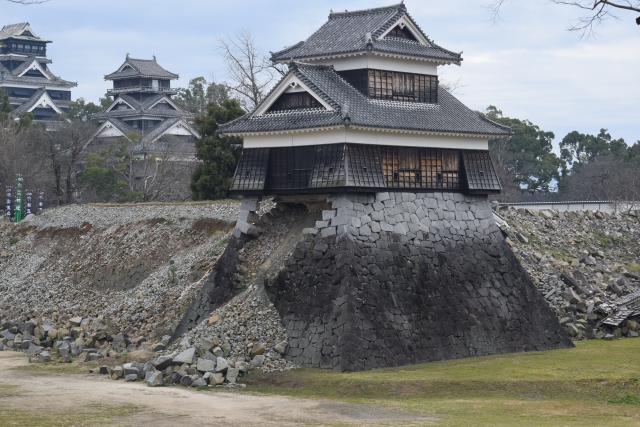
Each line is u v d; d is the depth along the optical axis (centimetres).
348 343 4306
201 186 7562
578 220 7325
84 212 7812
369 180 4659
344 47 5006
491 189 5244
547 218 7175
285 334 4566
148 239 6662
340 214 4609
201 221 6544
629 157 12400
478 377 4106
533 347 5022
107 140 11900
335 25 5378
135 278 6325
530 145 12694
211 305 5066
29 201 8688
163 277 6028
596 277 6303
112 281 6456
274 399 3950
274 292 4744
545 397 3884
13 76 14962
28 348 5369
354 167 4616
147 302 5791
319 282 4559
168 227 6688
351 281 4447
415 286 4738
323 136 4716
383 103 4962
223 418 3572
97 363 4875
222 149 7625
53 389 4203
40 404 3856
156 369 4416
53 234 7756
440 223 5022
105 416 3619
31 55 15725
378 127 4650
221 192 7519
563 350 4950
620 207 7856
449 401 3853
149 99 13588
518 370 4259
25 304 6725
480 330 4872
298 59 5178
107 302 6162
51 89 15338
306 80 4797
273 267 4944
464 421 3441
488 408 3688
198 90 14675
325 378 4144
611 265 6644
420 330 4622
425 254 4881
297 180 4853
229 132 4981
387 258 4684
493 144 12644
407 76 5112
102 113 13662
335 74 5056
